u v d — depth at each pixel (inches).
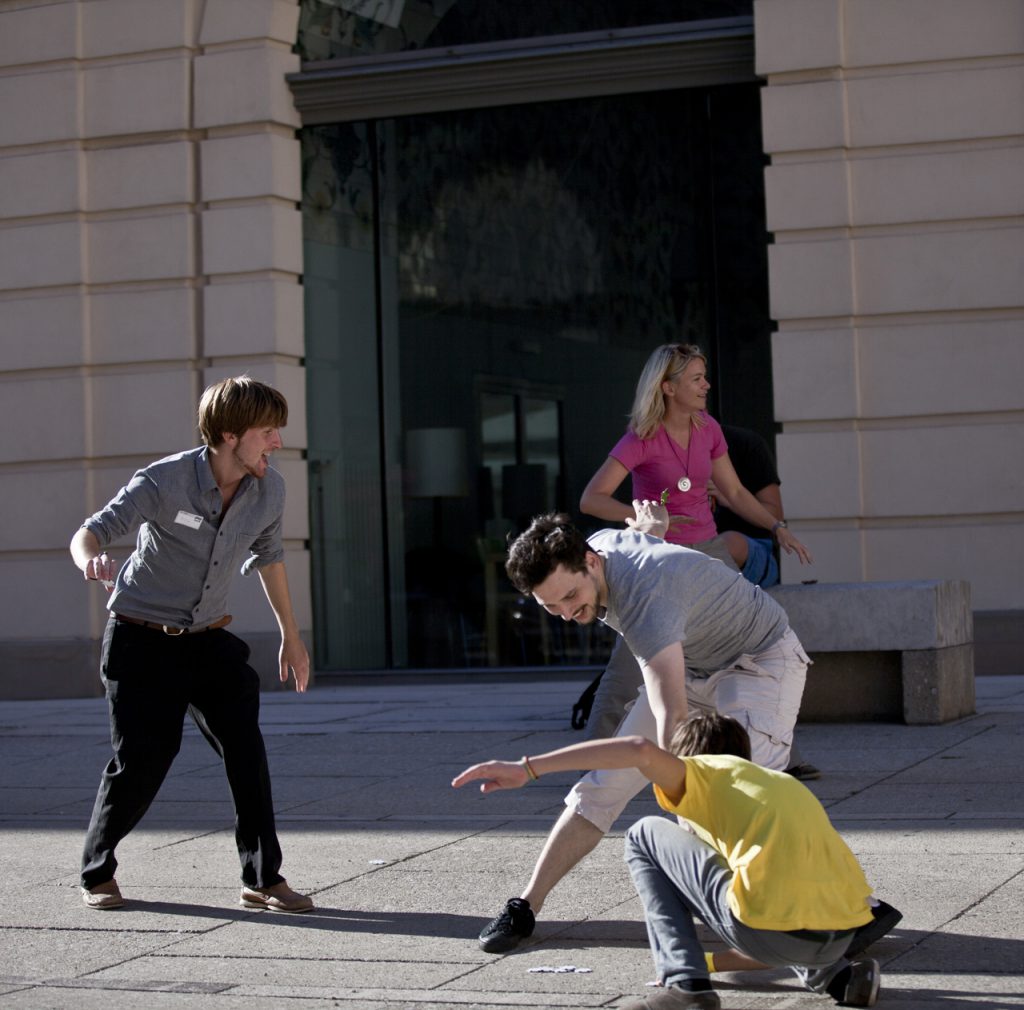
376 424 514.0
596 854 241.1
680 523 276.5
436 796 292.5
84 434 508.1
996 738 321.7
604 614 185.6
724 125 482.6
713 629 189.0
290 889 218.4
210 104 502.6
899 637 342.3
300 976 185.3
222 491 215.3
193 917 215.0
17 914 219.8
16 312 514.9
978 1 445.4
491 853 244.1
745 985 174.9
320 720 407.5
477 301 506.0
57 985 185.2
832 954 157.2
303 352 510.3
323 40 510.9
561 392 497.7
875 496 450.9
